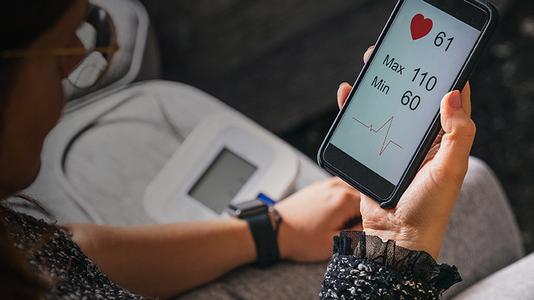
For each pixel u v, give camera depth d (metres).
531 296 0.85
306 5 1.79
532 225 1.58
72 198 1.10
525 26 1.82
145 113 1.20
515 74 1.76
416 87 0.78
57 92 0.60
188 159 1.14
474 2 0.75
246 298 0.98
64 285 0.65
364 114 0.81
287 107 1.73
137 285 0.95
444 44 0.77
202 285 1.00
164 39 1.78
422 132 0.77
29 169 0.62
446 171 0.71
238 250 1.00
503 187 1.63
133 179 1.13
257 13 1.79
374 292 0.72
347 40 1.76
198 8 1.78
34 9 0.54
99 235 0.94
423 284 0.72
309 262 1.02
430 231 0.74
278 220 1.02
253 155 1.14
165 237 0.97
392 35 0.81
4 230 0.58
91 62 1.15
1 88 0.56
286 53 1.77
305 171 1.13
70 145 1.16
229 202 1.10
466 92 0.76
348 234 0.76
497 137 1.69
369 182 0.79
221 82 1.76
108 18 1.16
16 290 0.56
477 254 0.99
